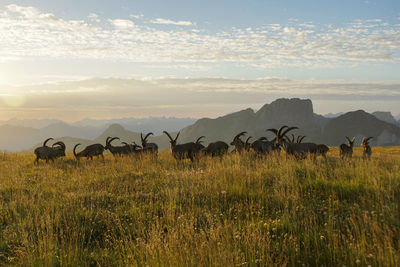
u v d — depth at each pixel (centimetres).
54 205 805
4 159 2027
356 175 1005
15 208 790
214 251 467
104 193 954
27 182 1212
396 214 616
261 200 818
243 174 1077
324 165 1220
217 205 795
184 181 1059
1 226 687
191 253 475
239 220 641
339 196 834
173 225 632
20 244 593
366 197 774
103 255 541
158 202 837
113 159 1962
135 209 764
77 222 698
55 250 544
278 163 1341
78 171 1431
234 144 1883
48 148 1853
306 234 564
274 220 659
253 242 514
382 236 514
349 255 462
